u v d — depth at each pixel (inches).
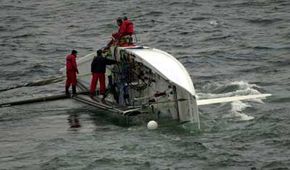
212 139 1533.0
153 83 1825.8
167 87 1747.0
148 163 1376.7
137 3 4525.1
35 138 1654.8
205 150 1445.6
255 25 3422.7
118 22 2010.3
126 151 1461.6
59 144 1562.5
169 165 1363.2
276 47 2790.4
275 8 3902.6
